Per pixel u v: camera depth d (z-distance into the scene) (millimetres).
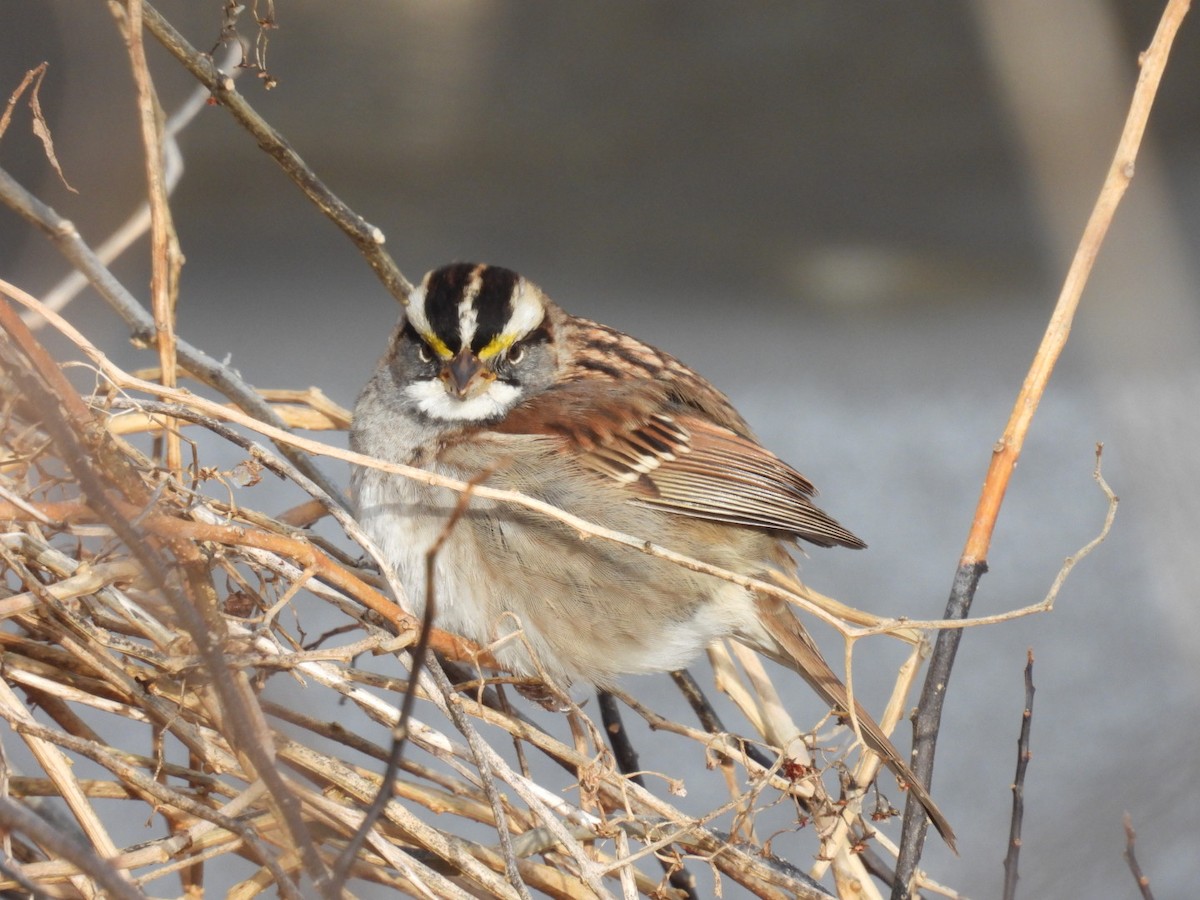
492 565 8531
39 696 7242
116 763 6559
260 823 6762
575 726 8617
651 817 7480
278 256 29594
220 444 18031
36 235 9523
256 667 6816
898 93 34156
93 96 8859
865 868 8062
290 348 25078
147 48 23000
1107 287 9141
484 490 6969
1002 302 28516
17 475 6883
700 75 34812
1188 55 33406
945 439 22234
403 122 32375
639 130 34594
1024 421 7445
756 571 8969
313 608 13578
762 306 28484
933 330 27188
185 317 26500
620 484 9016
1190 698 6383
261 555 7145
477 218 31281
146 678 6883
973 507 20016
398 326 9516
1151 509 7398
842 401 23719
